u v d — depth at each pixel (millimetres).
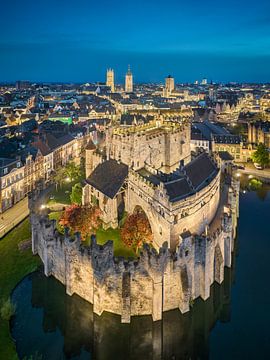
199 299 101750
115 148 141750
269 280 112938
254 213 161125
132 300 95188
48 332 93750
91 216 119875
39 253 119750
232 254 124125
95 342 92562
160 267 90375
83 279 100375
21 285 107812
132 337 93938
